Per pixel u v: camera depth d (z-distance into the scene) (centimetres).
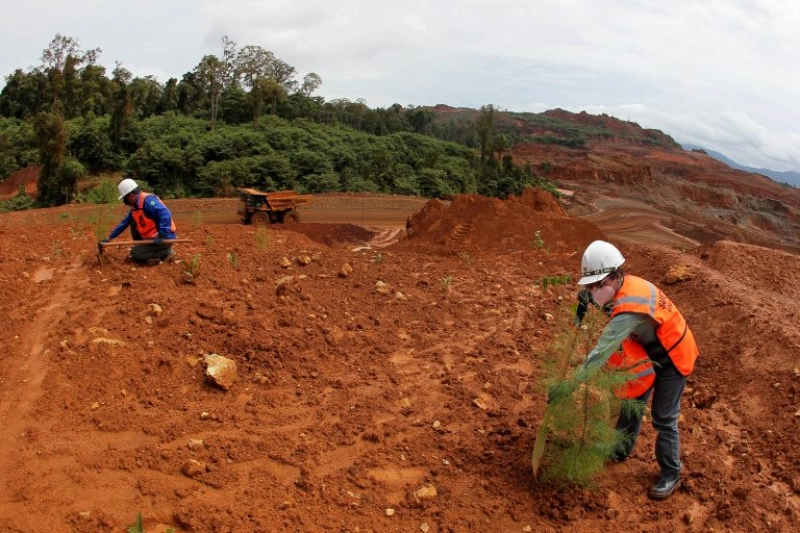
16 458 429
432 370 601
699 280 812
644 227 5231
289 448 463
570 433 407
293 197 2581
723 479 452
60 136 3872
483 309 761
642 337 413
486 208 1360
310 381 559
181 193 4056
